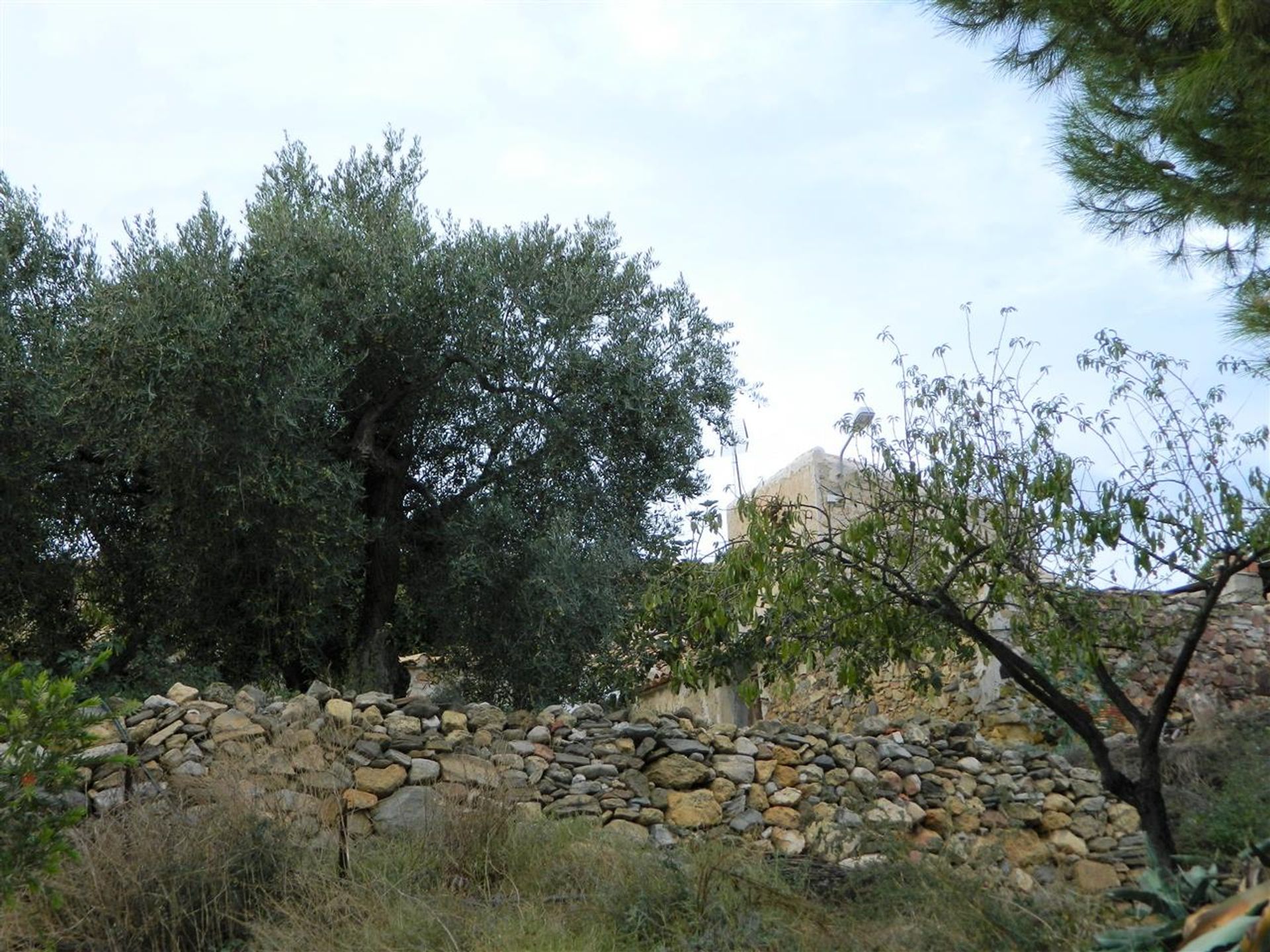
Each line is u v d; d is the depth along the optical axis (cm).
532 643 1031
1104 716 1082
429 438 1141
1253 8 630
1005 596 721
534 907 616
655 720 888
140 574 1056
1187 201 739
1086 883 892
